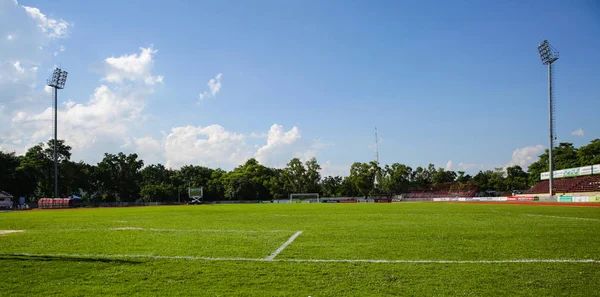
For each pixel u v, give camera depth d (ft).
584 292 21.02
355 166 428.97
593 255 31.32
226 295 20.79
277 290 21.74
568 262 28.63
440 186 425.69
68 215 112.16
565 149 337.11
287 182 429.38
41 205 241.76
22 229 57.88
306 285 22.72
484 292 21.12
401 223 61.93
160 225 63.00
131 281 23.84
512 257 30.71
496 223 59.57
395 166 440.45
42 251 34.83
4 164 285.64
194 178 435.12
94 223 69.87
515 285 22.41
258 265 28.32
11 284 23.29
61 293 21.45
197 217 88.38
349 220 70.69
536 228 51.16
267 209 144.25
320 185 449.06
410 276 24.70
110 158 380.37
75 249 35.78
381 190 433.07
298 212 110.32
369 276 24.77
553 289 21.61
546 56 184.96
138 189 388.78
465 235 44.37
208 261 29.84
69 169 320.29
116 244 38.96
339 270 26.55
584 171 223.92
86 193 378.32
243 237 44.45
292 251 34.17
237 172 462.60
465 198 273.54
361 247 36.19
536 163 361.30
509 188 410.31
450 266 27.58
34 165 297.94
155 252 33.83
